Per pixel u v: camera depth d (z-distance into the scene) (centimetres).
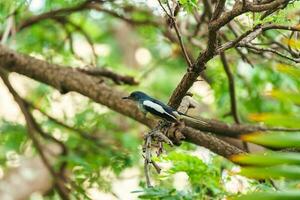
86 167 1052
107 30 1794
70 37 1272
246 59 911
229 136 945
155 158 671
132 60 2003
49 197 1419
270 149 597
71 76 1016
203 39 1135
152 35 1333
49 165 1155
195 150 985
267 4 554
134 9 1182
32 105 1191
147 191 704
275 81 1177
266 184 687
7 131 1273
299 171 301
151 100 724
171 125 722
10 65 1042
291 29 602
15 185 1484
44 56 1303
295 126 327
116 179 1098
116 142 1216
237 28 919
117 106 970
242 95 1232
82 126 1248
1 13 1086
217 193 729
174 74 1678
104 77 1100
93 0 1135
